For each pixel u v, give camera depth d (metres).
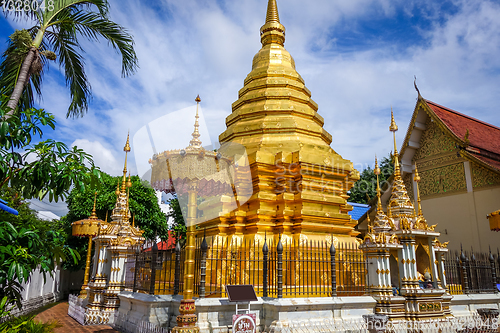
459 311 11.98
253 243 11.52
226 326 8.69
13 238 6.42
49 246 7.03
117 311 12.55
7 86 9.97
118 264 13.43
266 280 9.52
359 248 11.12
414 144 20.66
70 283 27.36
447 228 18.70
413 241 11.01
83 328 11.81
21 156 6.64
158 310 9.55
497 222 14.41
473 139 19.58
